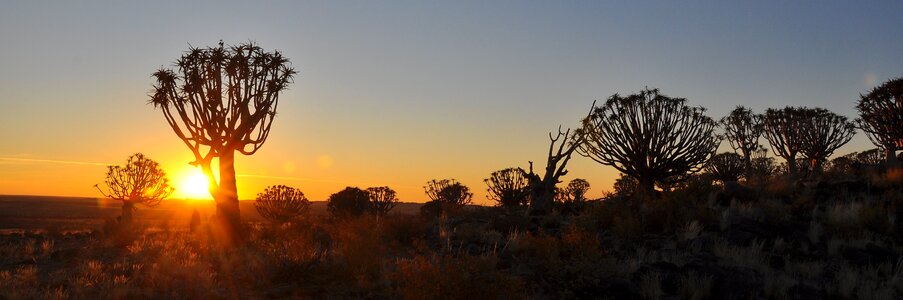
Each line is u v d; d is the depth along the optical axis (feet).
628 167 79.05
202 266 39.09
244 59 56.29
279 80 57.52
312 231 52.29
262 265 37.63
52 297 30.66
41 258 46.52
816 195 54.13
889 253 39.60
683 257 38.55
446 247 45.32
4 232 95.20
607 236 46.50
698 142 77.87
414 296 28.27
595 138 79.41
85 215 208.13
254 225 70.85
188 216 193.57
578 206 62.69
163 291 32.78
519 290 30.25
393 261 41.11
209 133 56.44
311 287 33.73
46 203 286.46
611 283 32.81
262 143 58.85
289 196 90.33
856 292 33.47
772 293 32.58
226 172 56.90
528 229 51.08
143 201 104.32
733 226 44.32
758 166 105.91
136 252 47.65
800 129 97.50
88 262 42.55
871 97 73.72
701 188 56.65
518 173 93.30
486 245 45.21
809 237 43.04
